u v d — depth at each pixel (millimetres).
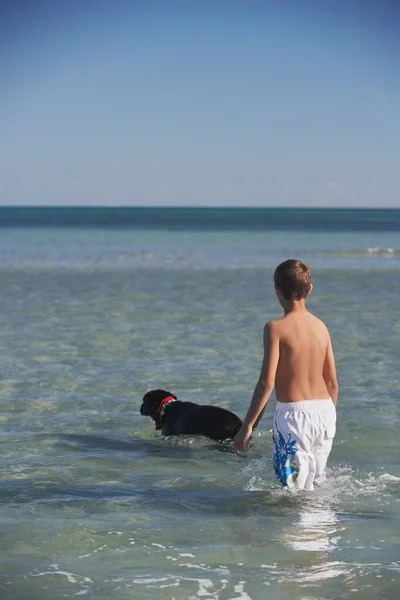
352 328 11406
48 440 5844
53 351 9453
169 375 8133
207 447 5777
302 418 4207
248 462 5352
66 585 3186
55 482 4809
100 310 13125
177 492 4613
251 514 4141
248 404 6898
